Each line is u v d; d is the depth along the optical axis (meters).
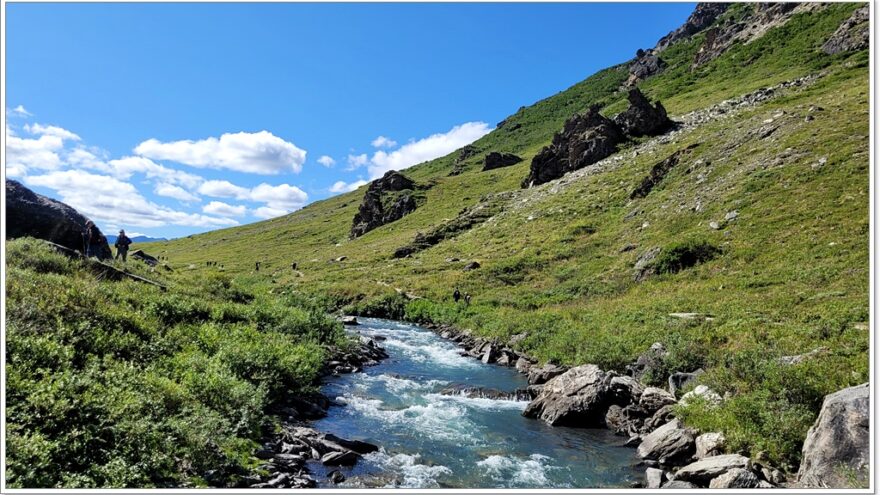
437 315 37.22
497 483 10.99
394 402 16.98
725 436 12.17
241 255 93.31
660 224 43.44
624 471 11.82
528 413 16.02
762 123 51.84
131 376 11.77
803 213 33.09
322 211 133.12
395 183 100.88
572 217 55.97
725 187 42.62
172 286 24.83
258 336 19.33
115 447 9.05
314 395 16.33
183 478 9.21
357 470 11.22
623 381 16.64
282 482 9.88
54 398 9.41
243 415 12.12
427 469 11.55
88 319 14.13
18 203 28.27
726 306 23.75
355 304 42.59
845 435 9.66
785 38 90.56
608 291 34.62
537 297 37.47
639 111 75.69
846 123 42.34
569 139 78.94
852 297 20.75
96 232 28.89
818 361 14.05
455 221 70.31
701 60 109.75
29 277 15.62
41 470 7.89
